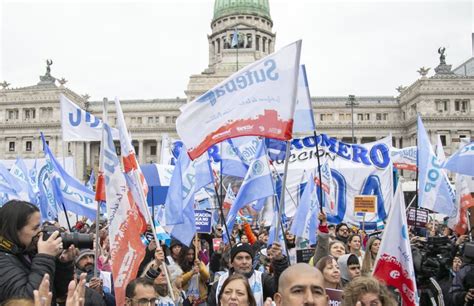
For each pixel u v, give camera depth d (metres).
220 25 142.75
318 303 4.96
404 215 8.80
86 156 112.81
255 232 22.53
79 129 17.38
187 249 13.80
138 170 10.48
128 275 9.52
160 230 18.39
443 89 114.00
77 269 10.51
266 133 10.52
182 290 11.85
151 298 7.47
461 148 19.98
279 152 22.52
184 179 14.99
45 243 5.46
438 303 9.57
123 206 9.92
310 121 13.08
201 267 12.62
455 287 9.07
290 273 5.11
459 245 12.61
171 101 128.00
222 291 6.91
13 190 22.47
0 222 5.67
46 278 4.39
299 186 26.47
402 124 122.69
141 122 127.62
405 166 31.89
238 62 120.75
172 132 124.88
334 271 8.34
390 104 125.38
